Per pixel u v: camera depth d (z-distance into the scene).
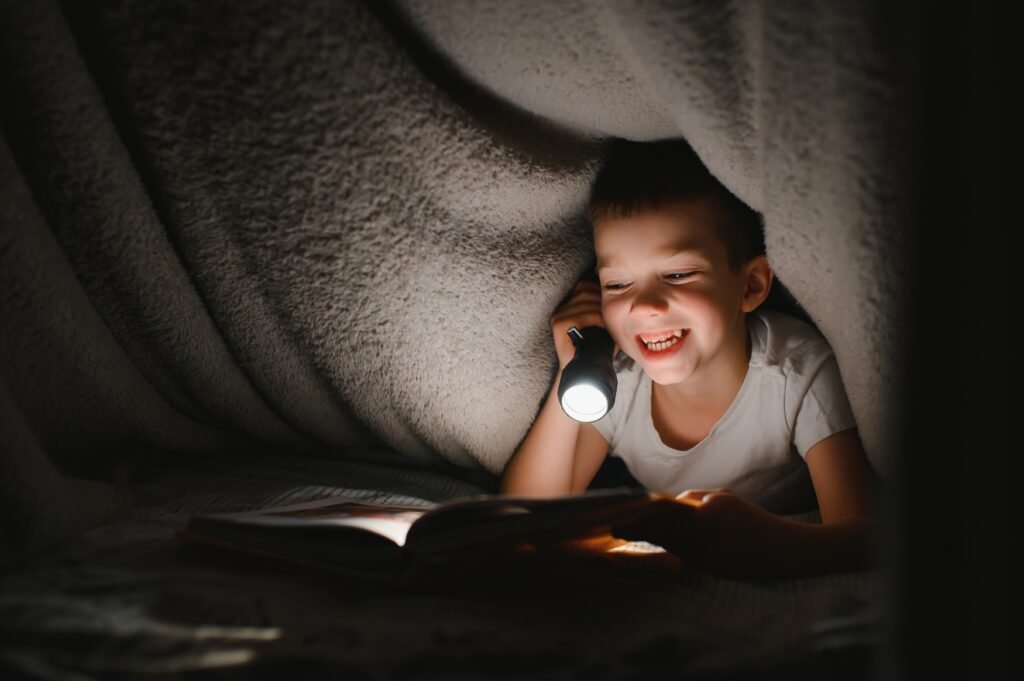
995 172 0.44
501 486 1.20
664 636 0.58
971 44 0.45
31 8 0.76
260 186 0.90
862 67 0.63
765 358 1.10
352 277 0.98
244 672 0.52
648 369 1.04
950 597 0.45
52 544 0.75
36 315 0.91
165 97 0.84
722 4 0.70
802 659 0.55
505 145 0.92
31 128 0.83
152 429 1.17
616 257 1.02
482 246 1.00
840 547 0.78
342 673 0.52
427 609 0.64
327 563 0.72
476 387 1.11
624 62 0.83
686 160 1.02
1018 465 0.44
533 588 0.71
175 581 0.68
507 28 0.81
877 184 0.68
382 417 1.17
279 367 1.11
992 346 0.44
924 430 0.46
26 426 0.76
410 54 0.86
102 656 0.54
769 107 0.72
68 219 0.91
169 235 0.96
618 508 0.65
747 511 0.77
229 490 1.07
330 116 0.85
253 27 0.79
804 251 0.81
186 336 1.05
